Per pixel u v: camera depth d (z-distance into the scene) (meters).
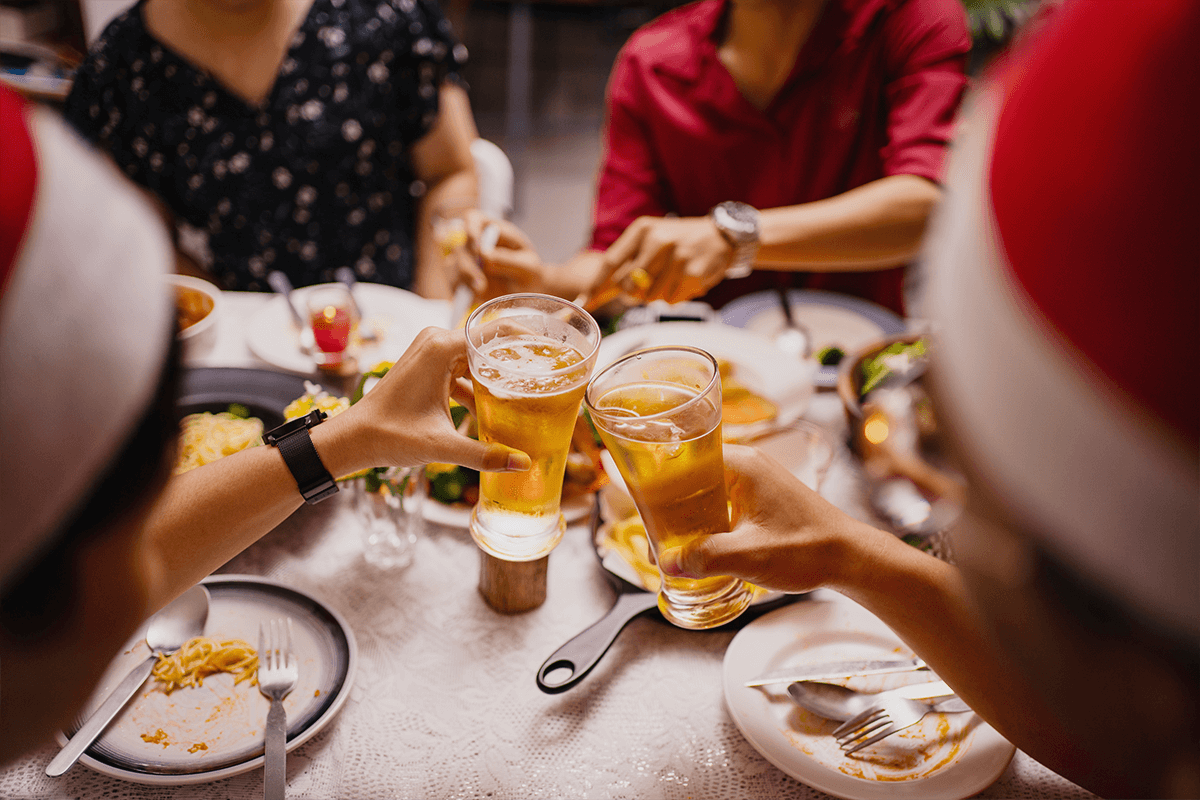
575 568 1.07
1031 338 0.36
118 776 0.77
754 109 1.86
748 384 1.34
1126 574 0.35
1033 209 0.36
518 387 0.71
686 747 0.86
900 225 1.61
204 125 1.99
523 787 0.82
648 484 0.72
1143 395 0.33
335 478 0.82
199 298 1.56
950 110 1.70
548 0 6.19
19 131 0.37
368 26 2.00
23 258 0.35
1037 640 0.42
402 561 1.06
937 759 0.81
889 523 1.10
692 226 1.44
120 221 0.40
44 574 0.38
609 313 1.71
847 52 1.76
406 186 2.18
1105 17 0.35
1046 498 0.36
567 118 5.14
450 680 0.92
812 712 0.86
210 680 0.88
